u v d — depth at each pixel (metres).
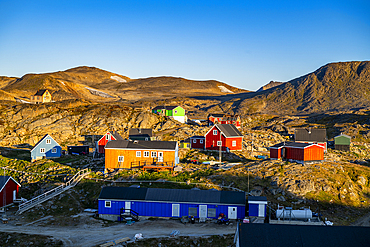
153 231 40.28
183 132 105.25
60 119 109.00
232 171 59.34
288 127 135.50
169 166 61.50
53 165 69.06
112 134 82.25
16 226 41.72
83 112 116.56
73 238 37.97
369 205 50.22
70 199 50.25
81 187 54.53
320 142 91.75
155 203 45.12
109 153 64.50
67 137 99.81
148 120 116.38
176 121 121.88
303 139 93.25
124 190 46.75
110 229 41.19
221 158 75.81
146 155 64.12
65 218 44.47
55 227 41.59
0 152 80.38
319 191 51.59
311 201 49.28
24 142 94.94
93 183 55.25
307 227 31.47
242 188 52.41
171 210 45.00
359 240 30.19
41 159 77.00
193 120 153.50
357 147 103.12
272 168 58.91
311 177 54.94
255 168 59.59
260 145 96.50
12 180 51.12
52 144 78.44
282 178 54.62
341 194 51.41
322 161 62.97
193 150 83.31
